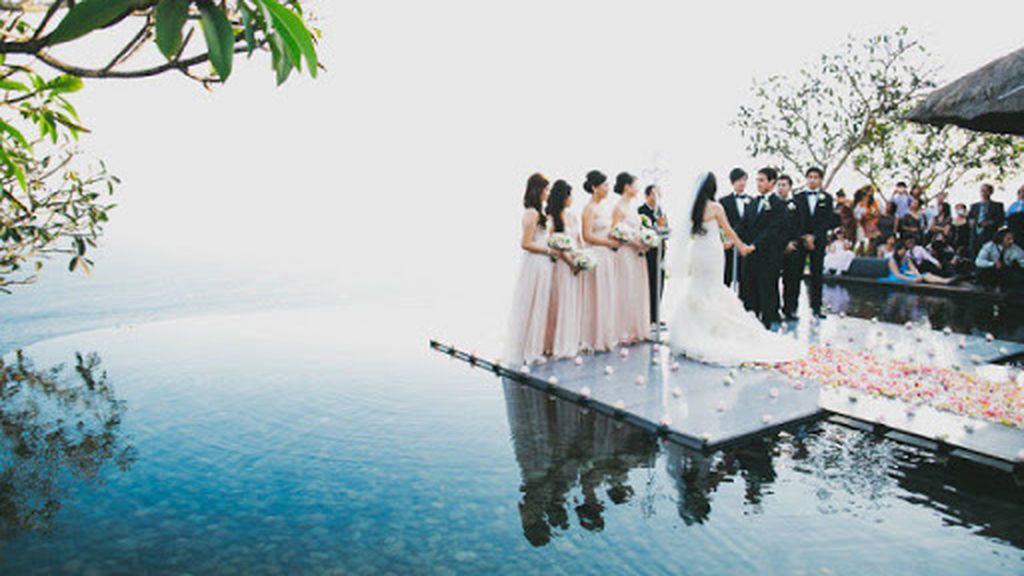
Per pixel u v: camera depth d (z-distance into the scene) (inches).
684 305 246.8
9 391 211.2
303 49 33.2
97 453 155.6
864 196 466.6
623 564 103.4
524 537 112.8
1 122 46.1
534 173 228.2
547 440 161.0
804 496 126.9
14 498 130.9
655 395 190.5
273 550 109.4
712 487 131.8
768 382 202.2
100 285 538.9
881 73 558.3
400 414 183.2
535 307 232.2
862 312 343.3
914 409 167.6
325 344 284.0
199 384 217.9
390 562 105.0
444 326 322.7
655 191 290.5
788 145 616.7
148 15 42.8
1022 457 135.9
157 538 113.9
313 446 158.4
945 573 99.6
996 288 388.5
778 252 285.7
